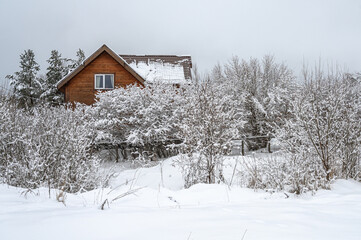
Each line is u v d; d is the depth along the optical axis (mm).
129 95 12906
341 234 2457
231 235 2322
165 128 11594
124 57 19969
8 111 6984
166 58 20312
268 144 12820
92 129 10992
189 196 4742
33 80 28172
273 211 3316
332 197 4543
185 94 12062
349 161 6465
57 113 8766
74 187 5809
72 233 2348
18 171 5500
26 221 2578
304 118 6582
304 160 5668
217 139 6523
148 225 2590
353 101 7281
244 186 6102
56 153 5758
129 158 12344
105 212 3055
